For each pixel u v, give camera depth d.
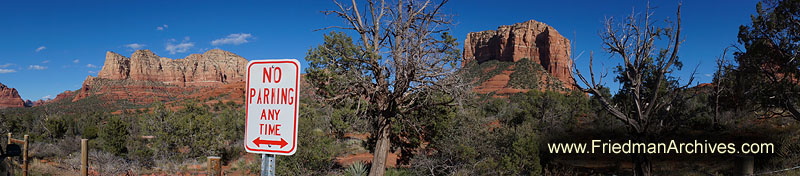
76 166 16.16
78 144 25.84
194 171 18.17
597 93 10.72
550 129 21.61
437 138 15.82
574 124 26.11
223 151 24.45
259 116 3.34
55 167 16.17
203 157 22.06
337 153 24.34
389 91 13.31
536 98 33.94
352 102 14.21
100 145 26.16
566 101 34.12
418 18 14.06
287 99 3.25
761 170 11.58
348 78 12.96
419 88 12.95
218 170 5.70
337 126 15.95
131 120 33.06
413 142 16.97
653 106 10.67
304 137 15.64
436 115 15.55
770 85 22.44
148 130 26.64
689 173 11.91
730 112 24.83
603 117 20.97
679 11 10.12
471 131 15.45
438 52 13.02
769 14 22.55
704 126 21.42
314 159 15.70
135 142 22.78
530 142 13.91
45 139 33.22
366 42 14.43
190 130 22.80
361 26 14.43
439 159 15.74
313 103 14.29
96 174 15.09
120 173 15.96
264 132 3.30
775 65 23.41
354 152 25.50
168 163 19.75
